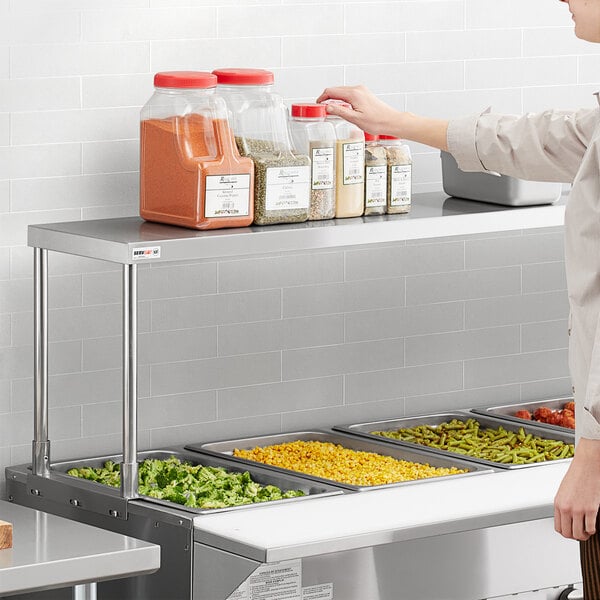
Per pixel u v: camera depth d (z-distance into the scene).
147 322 4.74
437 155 5.28
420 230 4.41
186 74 4.12
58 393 4.59
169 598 3.89
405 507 3.96
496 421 5.24
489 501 4.03
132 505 4.00
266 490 4.18
